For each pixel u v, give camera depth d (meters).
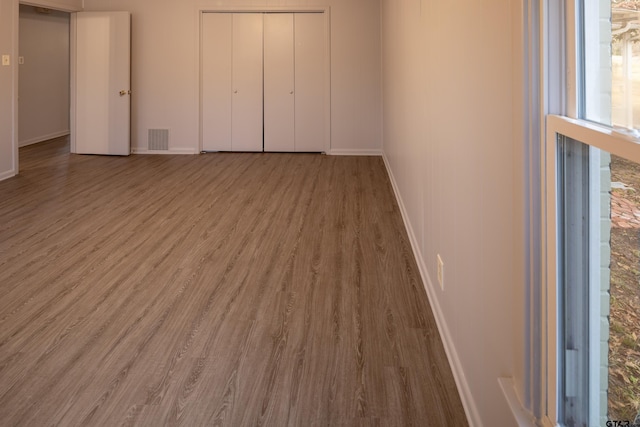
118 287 3.06
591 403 1.03
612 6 0.88
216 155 8.25
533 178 1.18
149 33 8.23
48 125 9.65
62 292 2.97
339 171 6.96
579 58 1.04
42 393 1.98
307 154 8.39
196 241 3.96
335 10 8.12
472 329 1.80
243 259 3.56
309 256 3.63
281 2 8.13
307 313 2.72
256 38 8.28
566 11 1.08
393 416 1.86
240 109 8.44
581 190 1.02
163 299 2.89
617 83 0.85
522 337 1.25
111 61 8.00
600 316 0.96
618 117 0.85
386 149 7.13
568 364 1.12
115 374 2.12
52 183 6.02
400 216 4.70
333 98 8.30
